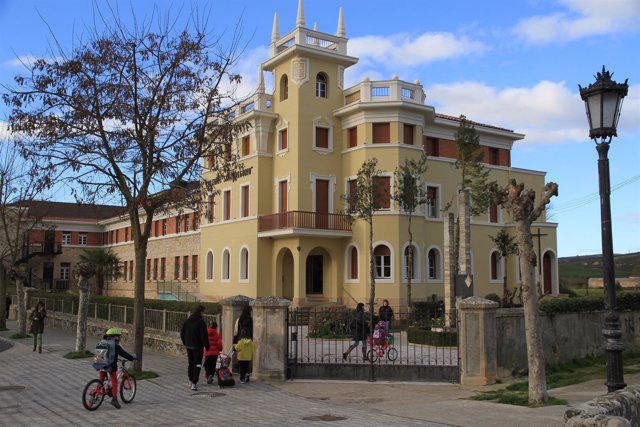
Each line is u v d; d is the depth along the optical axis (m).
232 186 38.31
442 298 34.41
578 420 5.49
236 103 16.97
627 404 6.44
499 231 37.53
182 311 20.55
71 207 67.31
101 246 65.44
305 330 25.95
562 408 10.49
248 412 10.68
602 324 18.72
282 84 35.69
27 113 15.06
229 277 37.81
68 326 31.64
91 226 65.19
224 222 38.66
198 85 15.94
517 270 39.34
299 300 32.22
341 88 35.56
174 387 13.73
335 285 33.50
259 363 14.59
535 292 11.56
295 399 12.21
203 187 16.89
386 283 31.72
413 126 33.59
